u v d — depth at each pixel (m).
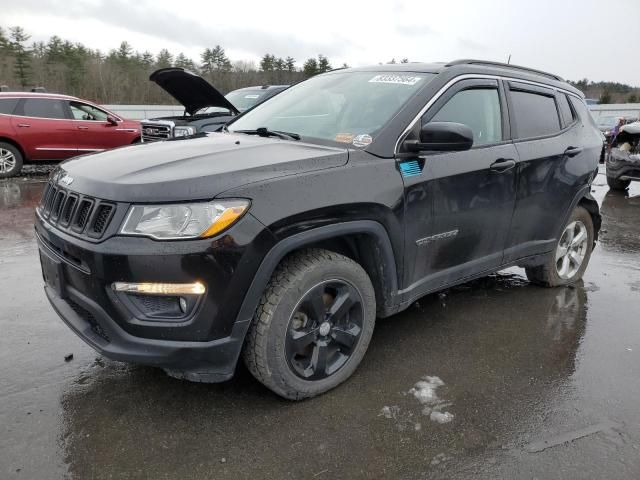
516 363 3.15
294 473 2.17
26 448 2.27
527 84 3.91
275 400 2.67
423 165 2.97
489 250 3.60
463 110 3.33
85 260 2.28
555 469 2.23
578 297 4.32
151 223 2.20
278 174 2.43
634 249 5.98
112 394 2.70
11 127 9.98
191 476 2.14
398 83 3.31
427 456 2.29
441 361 3.15
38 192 8.63
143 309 2.28
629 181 9.93
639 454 2.34
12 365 2.96
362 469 2.21
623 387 2.91
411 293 3.09
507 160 3.49
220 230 2.21
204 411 2.57
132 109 22.55
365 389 2.81
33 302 3.88
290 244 2.39
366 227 2.68
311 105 3.56
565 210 4.18
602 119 20.53
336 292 2.74
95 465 2.19
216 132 3.72
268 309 2.43
